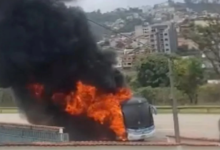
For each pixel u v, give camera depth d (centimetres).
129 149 943
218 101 3766
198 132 2167
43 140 1260
